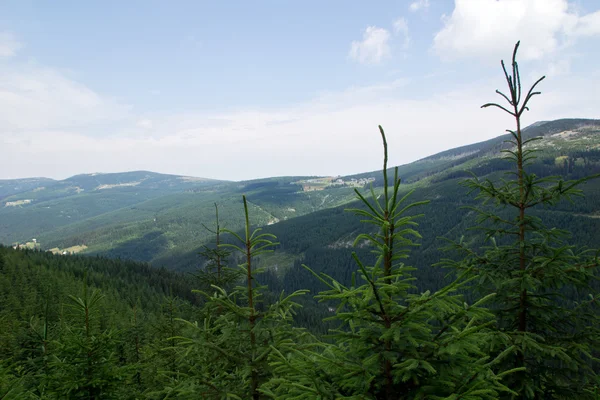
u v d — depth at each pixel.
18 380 8.22
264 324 6.58
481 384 4.33
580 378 7.56
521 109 8.60
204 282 15.76
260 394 6.44
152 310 84.62
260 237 7.03
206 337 6.74
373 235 5.16
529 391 7.32
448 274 9.41
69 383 7.77
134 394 9.33
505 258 8.84
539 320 8.27
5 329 20.91
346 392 5.32
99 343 8.28
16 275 79.69
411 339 4.50
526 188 8.37
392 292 4.68
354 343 4.98
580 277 7.55
